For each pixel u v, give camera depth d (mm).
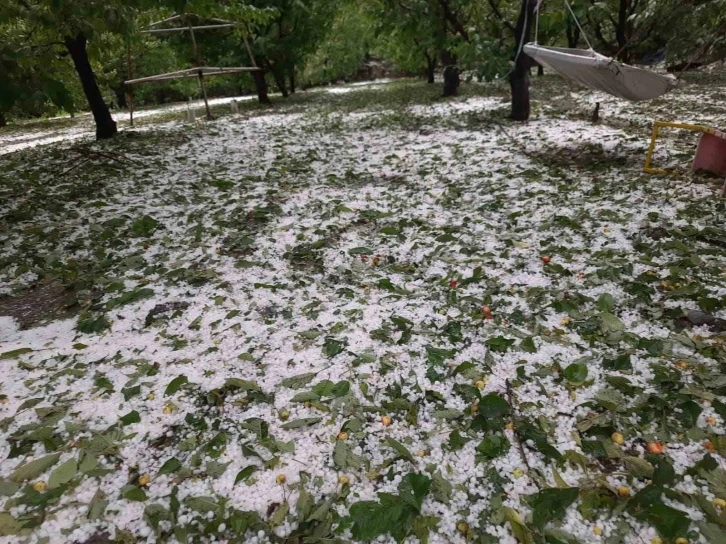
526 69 7305
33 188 5074
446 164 5332
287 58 13922
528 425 1780
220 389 2064
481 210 3871
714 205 3512
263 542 1438
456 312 2557
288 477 1649
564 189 4137
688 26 7785
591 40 13711
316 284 2936
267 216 4031
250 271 3109
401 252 3277
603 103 8781
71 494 1603
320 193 4598
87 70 7723
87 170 5727
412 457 1705
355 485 1608
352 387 2059
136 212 4230
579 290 2652
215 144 7215
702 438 1685
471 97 10836
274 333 2453
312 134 7750
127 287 2963
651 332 2270
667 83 4473
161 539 1446
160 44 15578
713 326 2258
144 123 10648
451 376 2098
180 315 2650
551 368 2098
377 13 8273
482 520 1472
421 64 17094
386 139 6988
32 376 2195
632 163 4730
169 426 1894
